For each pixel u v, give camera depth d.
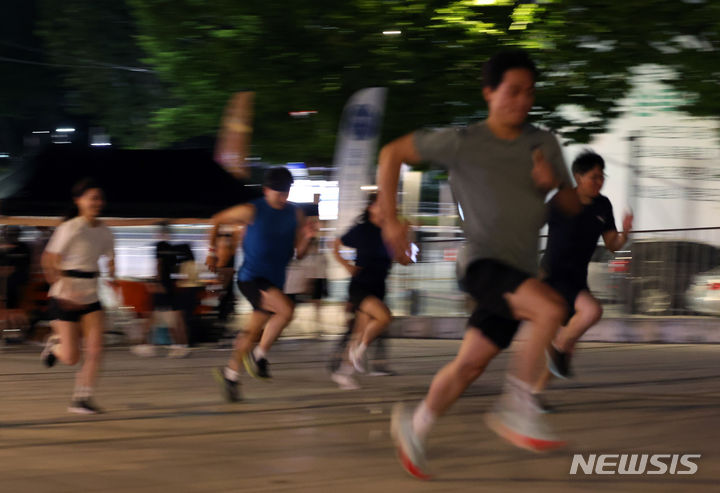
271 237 6.61
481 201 3.83
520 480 4.16
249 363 6.68
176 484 4.12
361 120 9.44
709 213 14.06
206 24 14.20
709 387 7.08
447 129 3.87
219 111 14.65
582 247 6.01
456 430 5.32
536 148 3.83
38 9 27.23
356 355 7.26
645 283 11.80
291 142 13.82
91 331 6.06
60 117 28.66
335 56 12.45
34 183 11.35
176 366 8.71
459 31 11.29
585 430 5.34
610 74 11.41
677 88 11.30
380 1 11.60
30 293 10.74
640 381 7.40
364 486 4.06
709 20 10.25
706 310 11.73
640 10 10.35
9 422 5.66
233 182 11.99
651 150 14.09
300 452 4.79
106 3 24.03
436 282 11.77
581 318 5.93
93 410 6.00
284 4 12.43
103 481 4.17
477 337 3.88
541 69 11.55
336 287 12.77
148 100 24.62
